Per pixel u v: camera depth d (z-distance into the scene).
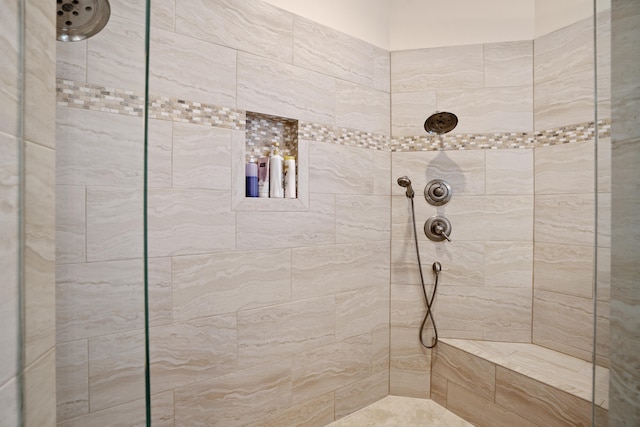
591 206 1.77
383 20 2.07
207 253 1.49
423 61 2.07
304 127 1.75
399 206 2.08
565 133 1.85
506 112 2.00
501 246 2.01
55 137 0.43
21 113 0.38
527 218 1.99
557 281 1.89
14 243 0.37
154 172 1.37
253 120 1.70
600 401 0.60
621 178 0.55
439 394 2.03
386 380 2.08
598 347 0.60
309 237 1.78
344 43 1.90
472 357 1.86
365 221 1.99
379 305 2.05
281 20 1.68
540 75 1.95
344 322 1.91
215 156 1.50
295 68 1.72
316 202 1.80
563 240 1.87
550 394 1.56
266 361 1.65
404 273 2.08
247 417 1.60
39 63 0.40
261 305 1.63
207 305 1.49
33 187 0.40
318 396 1.82
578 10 1.80
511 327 2.01
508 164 2.00
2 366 0.35
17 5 0.37
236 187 1.55
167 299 1.40
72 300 0.43
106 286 0.44
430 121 1.83
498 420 1.75
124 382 0.44
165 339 1.40
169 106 1.39
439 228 2.02
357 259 1.96
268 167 1.70
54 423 0.43
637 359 0.54
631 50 0.54
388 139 2.08
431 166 2.06
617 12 0.56
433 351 2.06
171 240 1.41
